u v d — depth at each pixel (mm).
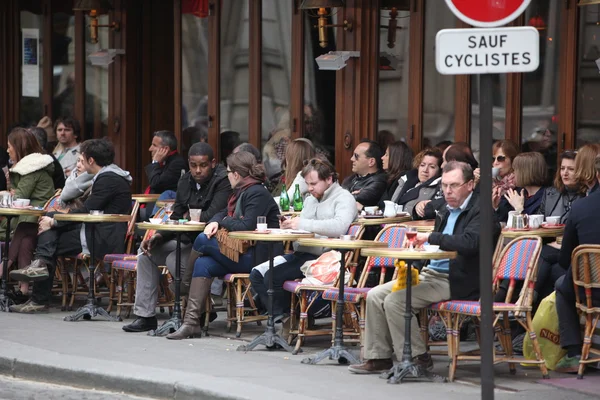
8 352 19203
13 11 35812
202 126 31062
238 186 21359
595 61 23234
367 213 22469
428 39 25766
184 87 31422
